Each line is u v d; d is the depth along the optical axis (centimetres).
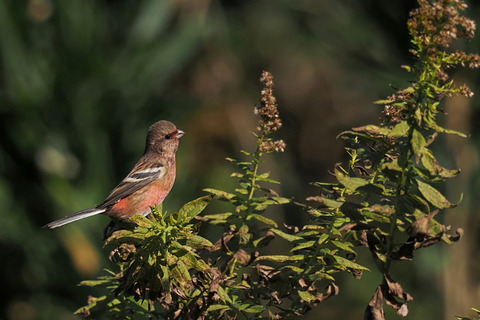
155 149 1010
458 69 1302
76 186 1298
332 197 479
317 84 1809
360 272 477
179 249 440
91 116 1324
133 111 1352
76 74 1309
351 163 478
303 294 457
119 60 1352
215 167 1648
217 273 448
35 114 1309
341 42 1502
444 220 1329
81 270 1251
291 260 474
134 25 1381
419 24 417
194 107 1481
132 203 977
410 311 1399
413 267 1411
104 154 1319
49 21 1314
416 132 414
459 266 1359
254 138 1731
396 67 1427
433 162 410
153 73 1355
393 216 424
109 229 729
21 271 1362
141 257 444
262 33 1667
